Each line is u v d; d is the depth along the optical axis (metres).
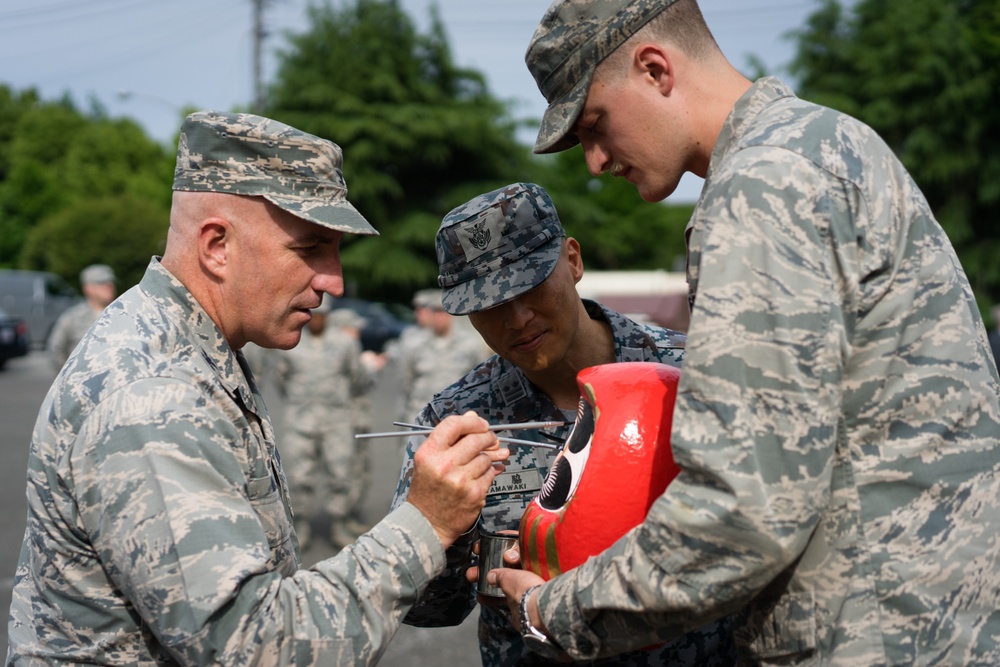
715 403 1.50
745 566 1.48
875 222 1.56
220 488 1.68
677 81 1.78
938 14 25.16
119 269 34.09
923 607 1.53
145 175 57.03
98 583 1.73
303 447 7.03
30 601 1.83
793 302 1.49
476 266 2.24
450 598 2.29
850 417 1.56
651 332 2.54
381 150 31.34
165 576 1.60
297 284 1.92
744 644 1.68
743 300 1.50
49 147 58.00
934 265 1.60
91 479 1.65
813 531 1.55
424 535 1.78
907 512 1.54
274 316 1.93
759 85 1.73
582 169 43.59
